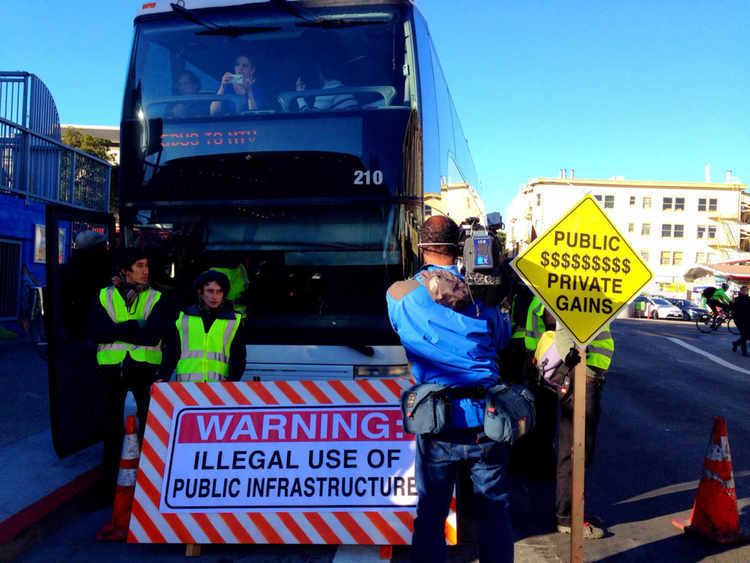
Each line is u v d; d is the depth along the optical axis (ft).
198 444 15.60
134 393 18.34
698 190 232.32
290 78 20.81
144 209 20.66
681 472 21.70
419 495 11.94
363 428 15.56
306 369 19.85
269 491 15.14
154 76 21.24
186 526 14.92
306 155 20.04
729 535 15.58
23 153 46.47
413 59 20.38
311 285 19.99
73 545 15.29
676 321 158.20
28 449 20.59
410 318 11.72
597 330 13.58
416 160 19.89
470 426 11.39
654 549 15.25
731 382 43.47
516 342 21.04
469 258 12.61
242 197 20.22
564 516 16.17
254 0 21.31
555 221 13.79
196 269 20.36
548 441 20.20
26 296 45.93
